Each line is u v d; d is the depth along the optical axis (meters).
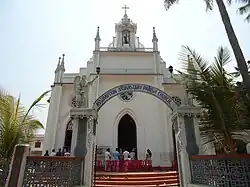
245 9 13.06
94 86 21.67
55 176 7.14
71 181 7.49
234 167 6.02
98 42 25.02
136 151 20.69
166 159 19.52
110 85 22.38
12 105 8.82
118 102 22.12
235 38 7.88
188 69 9.43
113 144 20.38
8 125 8.45
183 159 8.70
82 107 10.00
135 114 21.72
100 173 13.74
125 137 22.95
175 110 9.60
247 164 5.80
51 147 19.62
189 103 9.93
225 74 9.39
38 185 6.86
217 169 6.69
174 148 19.78
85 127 9.30
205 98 8.71
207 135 9.43
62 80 22.89
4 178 7.14
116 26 28.62
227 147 8.48
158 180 12.72
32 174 6.92
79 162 8.43
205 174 7.40
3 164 7.40
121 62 24.20
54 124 20.56
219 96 8.30
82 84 10.62
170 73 23.75
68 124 21.11
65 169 7.33
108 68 23.69
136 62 24.30
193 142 8.92
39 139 25.92
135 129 22.64
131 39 27.59
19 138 8.62
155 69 23.42
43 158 7.20
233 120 8.14
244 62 7.43
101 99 10.09
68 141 20.42
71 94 22.19
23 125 8.96
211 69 9.23
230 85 9.23
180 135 9.05
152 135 20.84
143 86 10.34
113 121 21.28
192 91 9.31
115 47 26.52
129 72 23.31
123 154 18.39
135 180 12.66
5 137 8.27
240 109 8.20
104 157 18.67
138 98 22.39
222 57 9.45
